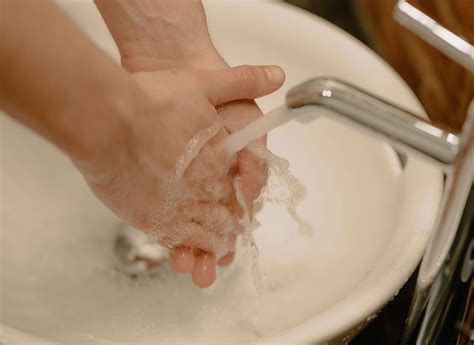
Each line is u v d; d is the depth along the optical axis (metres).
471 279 0.61
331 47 0.86
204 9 0.85
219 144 0.73
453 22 0.78
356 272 0.74
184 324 0.77
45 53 0.58
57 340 0.74
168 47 0.79
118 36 0.79
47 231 0.83
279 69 0.77
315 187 0.84
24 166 0.87
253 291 0.79
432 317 0.61
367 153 0.82
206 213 0.75
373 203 0.79
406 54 0.88
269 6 0.89
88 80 0.60
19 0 0.57
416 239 0.71
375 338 0.81
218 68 0.79
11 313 0.76
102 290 0.80
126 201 0.70
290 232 0.82
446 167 0.56
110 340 0.75
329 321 0.66
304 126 0.87
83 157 0.62
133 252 0.82
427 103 0.87
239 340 0.74
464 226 0.58
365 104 0.56
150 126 0.66
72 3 0.90
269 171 0.77
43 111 0.59
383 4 0.90
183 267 0.76
